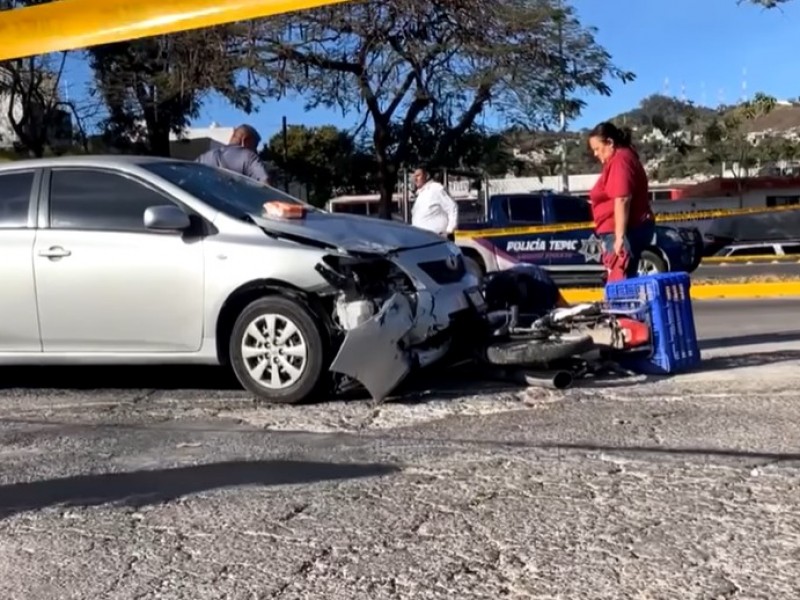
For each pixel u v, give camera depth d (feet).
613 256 25.22
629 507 14.56
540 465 16.66
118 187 23.81
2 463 18.03
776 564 12.51
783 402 20.57
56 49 30.63
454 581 12.34
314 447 18.44
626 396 21.68
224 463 17.60
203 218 23.06
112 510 15.30
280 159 120.26
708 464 16.40
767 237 78.89
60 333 23.65
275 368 22.24
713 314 37.63
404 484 15.96
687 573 12.33
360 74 86.07
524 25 82.28
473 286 23.99
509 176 162.09
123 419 21.45
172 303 22.85
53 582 12.78
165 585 12.55
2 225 24.20
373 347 21.53
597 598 11.76
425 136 92.02
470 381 23.97
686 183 165.48
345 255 21.68
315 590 12.24
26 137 100.32
